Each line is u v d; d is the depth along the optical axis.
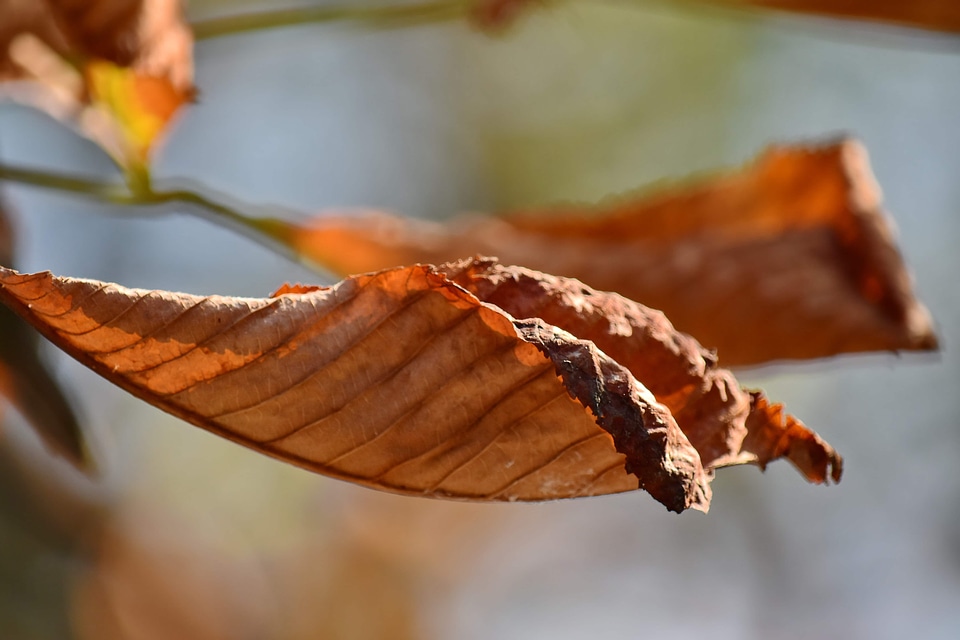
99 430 1.41
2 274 0.57
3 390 0.67
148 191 0.69
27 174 0.69
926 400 1.78
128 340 0.58
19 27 0.70
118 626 1.38
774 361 0.71
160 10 0.68
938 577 1.78
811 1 0.75
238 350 0.58
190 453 1.51
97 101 0.69
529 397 0.59
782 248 0.72
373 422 0.59
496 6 0.81
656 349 0.59
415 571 1.75
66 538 1.30
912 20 0.75
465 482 0.59
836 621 1.78
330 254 0.71
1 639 1.16
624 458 0.59
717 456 0.59
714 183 0.74
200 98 0.69
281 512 1.60
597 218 0.74
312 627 1.63
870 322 0.71
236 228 0.70
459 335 0.59
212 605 1.50
